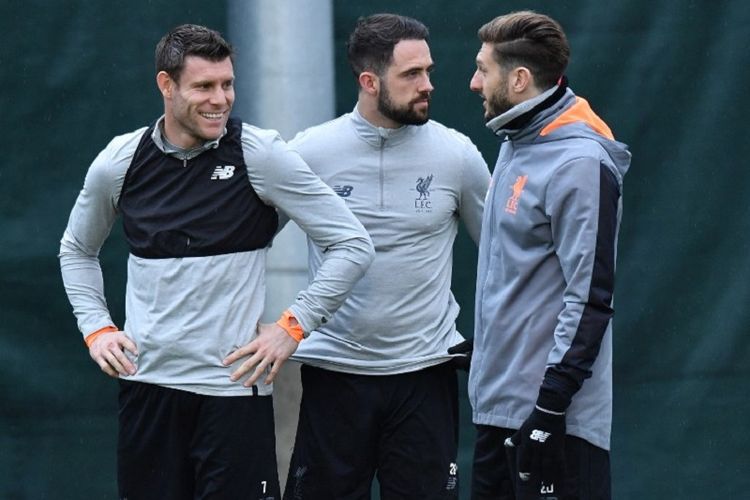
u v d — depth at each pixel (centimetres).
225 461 1419
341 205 1441
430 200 1530
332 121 1568
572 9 1930
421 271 1533
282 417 1750
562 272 1332
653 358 1953
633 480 1948
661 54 1934
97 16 1891
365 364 1534
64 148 1895
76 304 1504
